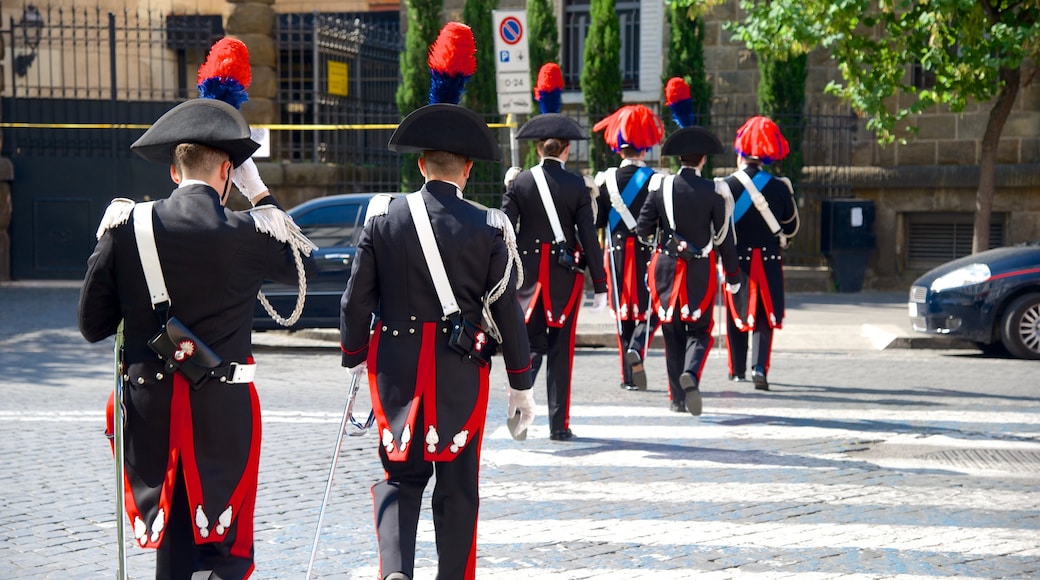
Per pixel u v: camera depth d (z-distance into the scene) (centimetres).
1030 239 4191
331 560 1281
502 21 3108
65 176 4469
